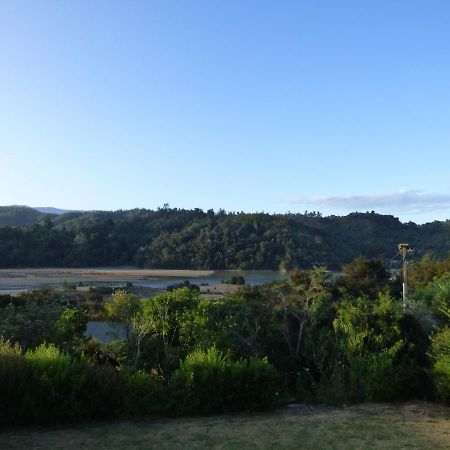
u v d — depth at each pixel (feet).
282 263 474.49
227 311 47.98
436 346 39.34
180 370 35.55
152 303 48.85
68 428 30.01
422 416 33.45
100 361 47.83
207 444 26.91
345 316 43.34
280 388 39.29
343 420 32.19
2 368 30.19
